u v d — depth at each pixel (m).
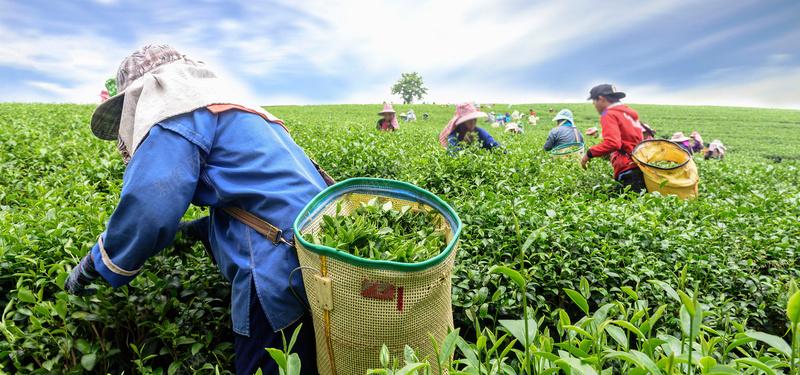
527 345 1.02
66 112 11.28
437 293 1.45
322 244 1.54
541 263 2.70
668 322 2.41
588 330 1.32
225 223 1.86
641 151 4.70
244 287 1.67
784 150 26.02
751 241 3.18
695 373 1.31
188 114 1.69
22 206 3.23
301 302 1.65
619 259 2.70
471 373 1.06
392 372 1.01
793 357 0.84
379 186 1.98
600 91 5.02
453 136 6.25
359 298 1.41
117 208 1.56
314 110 38.31
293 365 1.00
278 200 1.66
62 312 1.81
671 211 3.70
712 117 48.19
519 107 59.38
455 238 1.49
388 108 10.13
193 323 2.19
